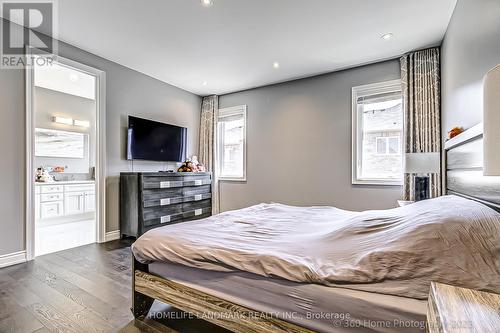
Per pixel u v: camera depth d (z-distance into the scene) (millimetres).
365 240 1375
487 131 687
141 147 3973
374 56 3406
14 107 2695
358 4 2355
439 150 3062
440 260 1045
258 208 2809
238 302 1389
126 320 1740
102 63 3521
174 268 1629
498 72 654
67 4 2381
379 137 3635
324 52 3311
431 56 3133
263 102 4594
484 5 1664
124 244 3439
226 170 5102
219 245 1529
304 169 4156
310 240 1599
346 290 1139
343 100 3832
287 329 1229
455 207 1327
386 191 3514
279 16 2557
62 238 3760
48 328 1640
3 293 2076
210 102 5094
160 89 4359
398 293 1071
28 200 2791
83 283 2266
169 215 3951
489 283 949
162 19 2625
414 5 2357
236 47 3201
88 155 5492
